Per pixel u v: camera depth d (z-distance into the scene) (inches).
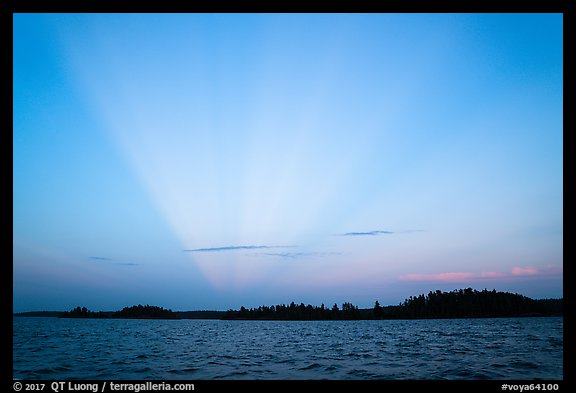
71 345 1790.1
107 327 4436.5
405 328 3969.0
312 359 1198.9
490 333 2613.2
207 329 4220.0
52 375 867.4
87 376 850.1
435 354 1289.4
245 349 1598.2
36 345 1776.6
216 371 926.4
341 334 3016.7
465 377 811.4
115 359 1187.9
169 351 1493.6
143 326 4968.0
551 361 1051.9
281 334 3102.9
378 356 1269.7
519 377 802.8
